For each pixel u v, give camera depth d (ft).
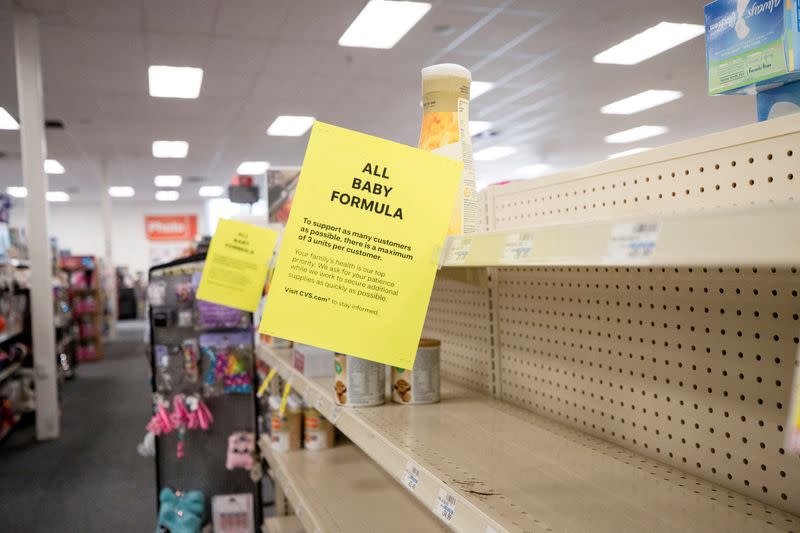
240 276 7.92
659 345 3.83
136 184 53.78
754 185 3.23
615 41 22.03
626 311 4.08
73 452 17.81
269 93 27.35
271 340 9.02
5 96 25.77
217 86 26.05
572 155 44.29
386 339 3.19
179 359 10.31
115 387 27.89
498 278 5.54
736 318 3.34
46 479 15.48
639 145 41.27
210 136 35.50
